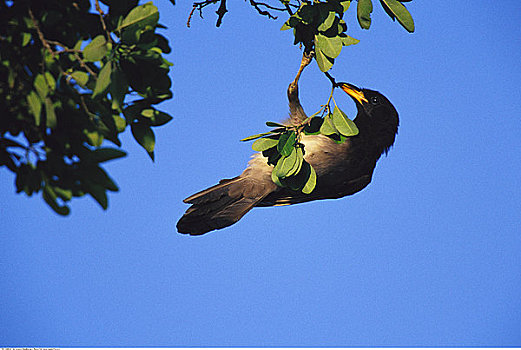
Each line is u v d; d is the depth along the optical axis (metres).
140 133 5.84
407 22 6.39
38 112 4.94
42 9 5.26
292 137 6.68
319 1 6.75
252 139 6.80
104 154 5.14
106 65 5.09
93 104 5.30
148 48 5.39
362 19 6.38
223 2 7.98
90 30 5.48
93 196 5.15
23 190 5.20
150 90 5.66
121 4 5.54
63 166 5.13
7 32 5.10
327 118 6.69
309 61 7.93
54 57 5.12
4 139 5.17
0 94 5.11
